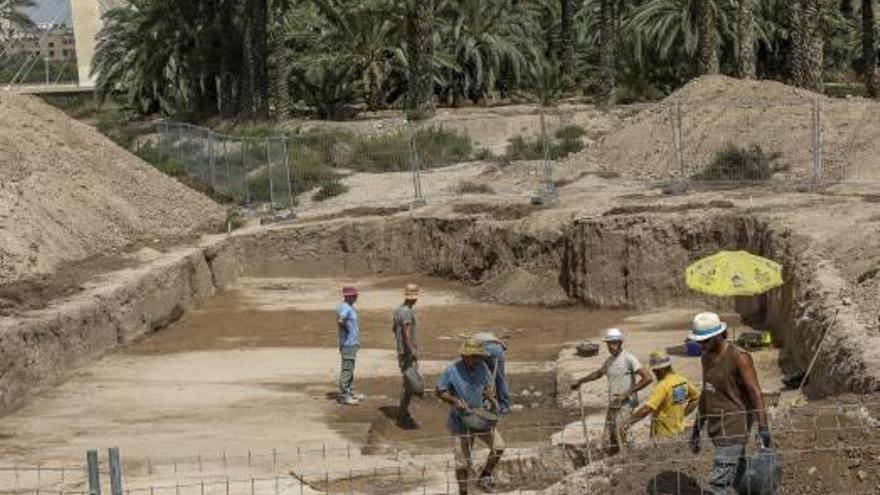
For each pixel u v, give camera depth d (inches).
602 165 1456.7
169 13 2165.4
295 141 1646.2
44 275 1003.3
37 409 812.0
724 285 783.1
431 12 2004.2
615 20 2282.2
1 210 1054.4
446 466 648.4
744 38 1825.8
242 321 1115.9
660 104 1505.9
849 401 486.9
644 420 640.4
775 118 1379.2
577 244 1141.7
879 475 434.6
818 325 714.8
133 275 1059.3
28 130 1275.8
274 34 2090.3
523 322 1097.4
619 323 1053.2
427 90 2006.6
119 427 765.3
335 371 919.7
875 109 1353.3
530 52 2321.6
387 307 1172.5
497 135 1829.5
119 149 1403.8
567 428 670.5
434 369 925.8
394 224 1354.6
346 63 2199.8
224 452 699.4
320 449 701.9
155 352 991.0
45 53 3307.1
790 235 954.1
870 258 809.5
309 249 1360.7
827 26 2618.1
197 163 1590.8
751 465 429.1
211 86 2289.6
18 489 621.0
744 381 431.8
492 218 1278.3
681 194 1255.5
